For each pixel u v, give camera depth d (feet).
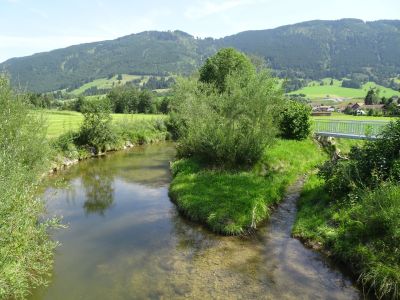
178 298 27.89
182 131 78.84
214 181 54.65
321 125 95.50
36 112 54.03
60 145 87.81
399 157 39.50
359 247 31.24
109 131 105.40
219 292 28.66
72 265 33.55
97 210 50.29
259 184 52.60
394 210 30.76
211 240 38.68
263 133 60.90
